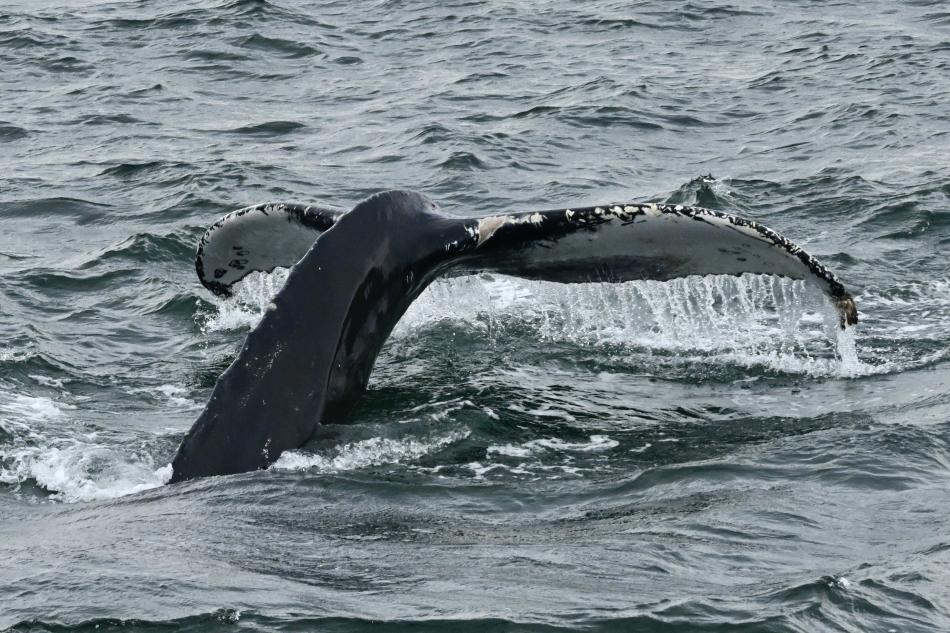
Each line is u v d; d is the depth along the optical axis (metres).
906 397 47.78
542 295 60.53
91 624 31.03
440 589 32.62
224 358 55.75
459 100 116.00
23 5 165.12
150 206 85.00
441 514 37.69
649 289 58.50
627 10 156.50
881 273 66.31
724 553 34.84
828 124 103.62
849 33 141.38
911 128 100.44
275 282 52.94
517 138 101.44
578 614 31.44
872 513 37.47
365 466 41.22
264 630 30.77
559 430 45.25
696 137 102.62
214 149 100.44
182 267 70.81
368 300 43.53
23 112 114.44
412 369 51.53
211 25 148.62
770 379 50.75
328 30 149.00
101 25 151.12
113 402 49.94
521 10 158.62
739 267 44.41
